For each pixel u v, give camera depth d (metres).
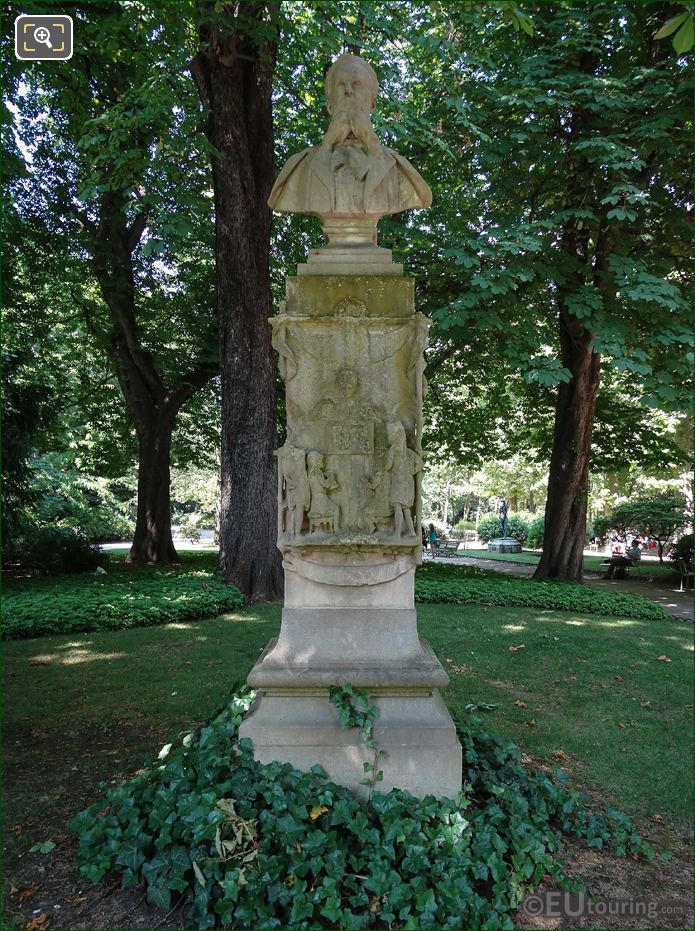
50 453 20.70
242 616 8.31
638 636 7.87
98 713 4.64
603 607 9.70
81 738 4.18
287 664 3.11
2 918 2.39
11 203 11.26
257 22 7.33
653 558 23.50
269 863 2.43
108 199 11.83
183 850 2.50
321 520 3.22
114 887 2.58
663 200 8.84
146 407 15.55
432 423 16.25
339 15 7.00
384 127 7.59
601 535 21.11
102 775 3.62
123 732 4.29
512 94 8.29
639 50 9.60
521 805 2.89
